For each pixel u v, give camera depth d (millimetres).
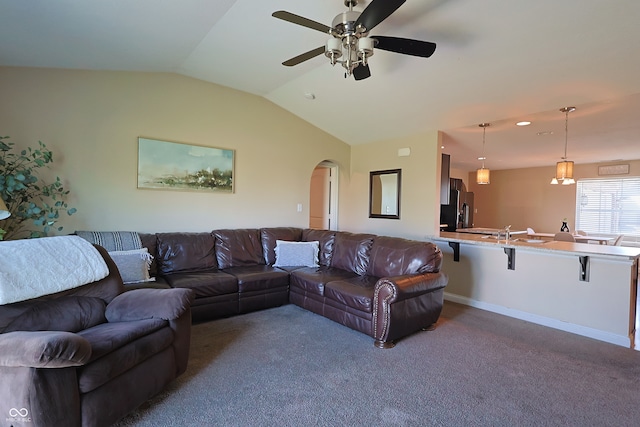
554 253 3373
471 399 2066
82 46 2707
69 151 3256
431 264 3262
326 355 2650
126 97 3580
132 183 3643
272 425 1802
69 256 2166
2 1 1889
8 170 2828
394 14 2432
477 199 9508
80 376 1532
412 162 4754
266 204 4777
